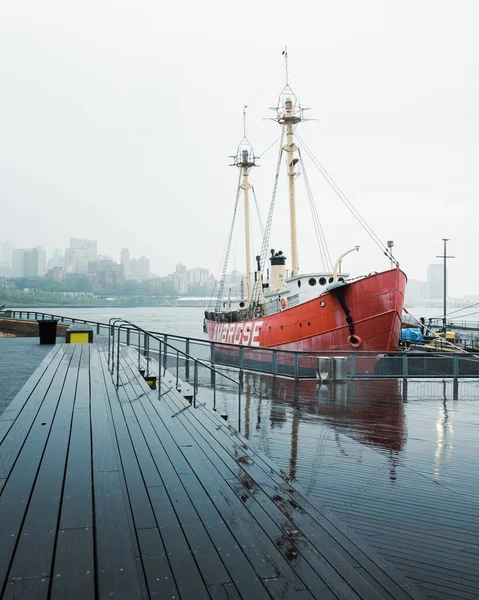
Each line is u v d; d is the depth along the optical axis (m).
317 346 24.27
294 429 10.55
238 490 5.43
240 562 3.86
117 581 3.43
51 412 8.41
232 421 11.20
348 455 8.70
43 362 14.60
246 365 20.34
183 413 8.90
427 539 5.47
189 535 4.26
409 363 19.70
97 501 4.80
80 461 5.97
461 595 4.34
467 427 10.83
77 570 3.54
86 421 7.89
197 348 19.05
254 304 34.47
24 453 6.19
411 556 5.08
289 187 32.25
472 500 6.66
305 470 7.87
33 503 4.68
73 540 3.99
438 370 20.17
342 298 23.33
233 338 32.59
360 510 6.28
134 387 11.00
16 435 6.98
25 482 5.21
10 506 4.60
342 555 4.15
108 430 7.44
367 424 11.06
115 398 9.73
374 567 4.01
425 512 6.23
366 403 13.41
